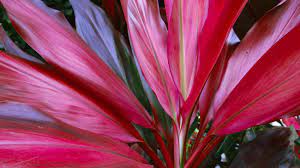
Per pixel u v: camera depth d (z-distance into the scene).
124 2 0.65
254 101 0.62
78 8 0.87
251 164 0.62
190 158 0.68
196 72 0.63
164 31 0.75
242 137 0.83
